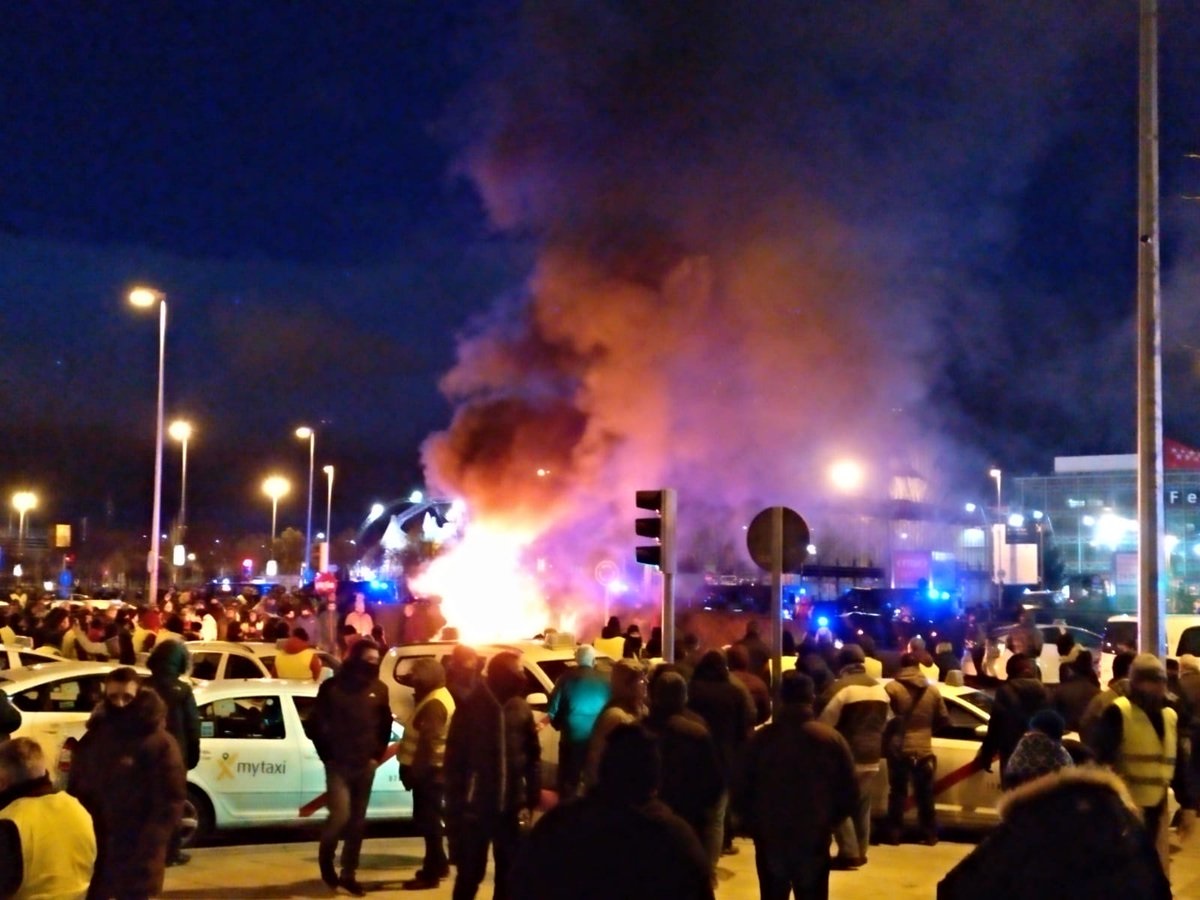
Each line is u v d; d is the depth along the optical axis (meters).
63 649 16.95
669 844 3.69
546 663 12.39
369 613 24.25
